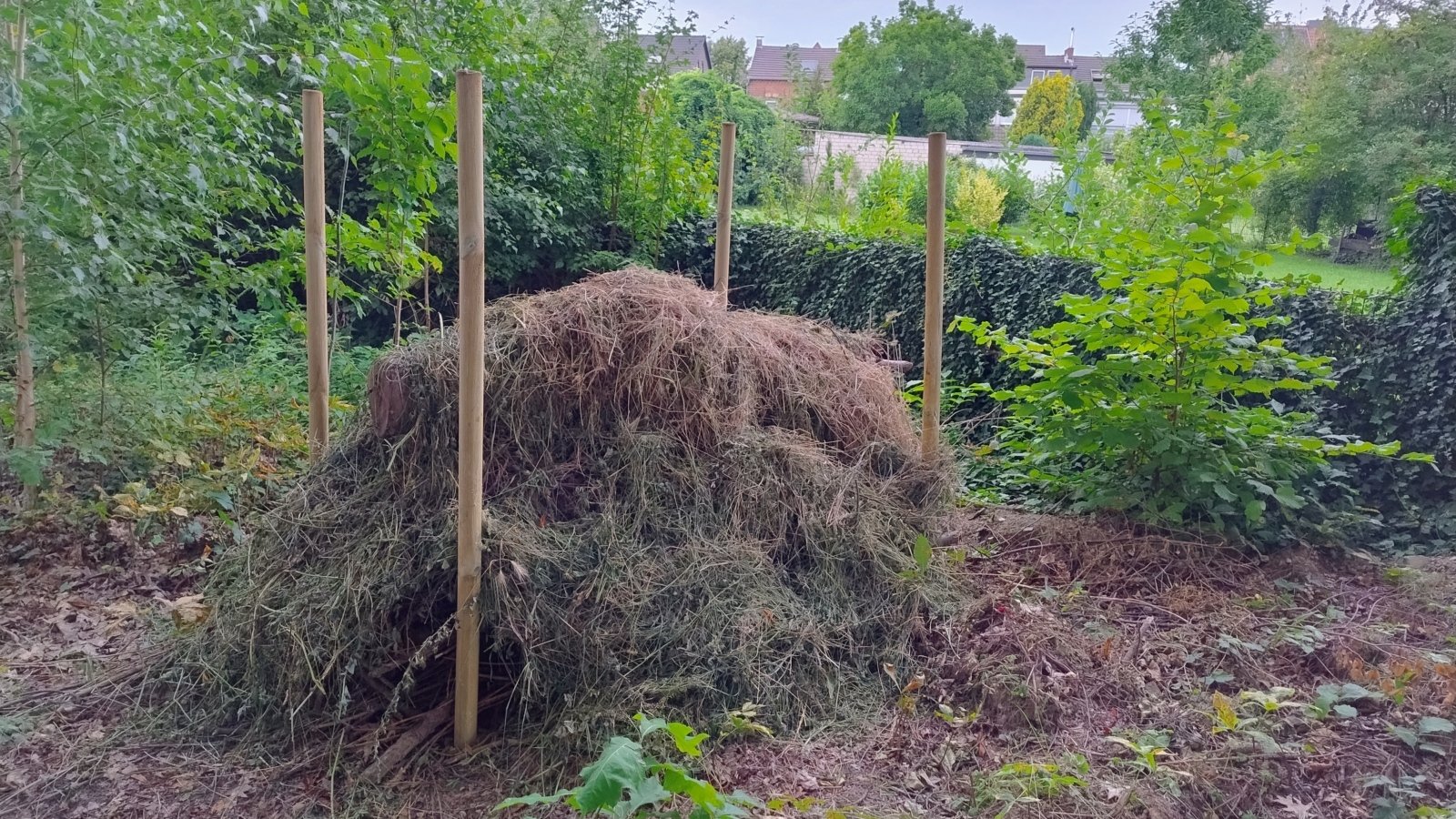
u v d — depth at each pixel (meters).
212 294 6.63
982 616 3.54
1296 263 11.50
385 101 5.22
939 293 3.93
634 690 2.75
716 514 3.22
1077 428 4.45
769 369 3.72
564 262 10.19
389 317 9.23
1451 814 2.34
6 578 3.93
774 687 2.87
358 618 2.83
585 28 10.63
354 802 2.57
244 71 6.75
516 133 9.63
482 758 2.74
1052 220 9.59
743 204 15.18
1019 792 2.49
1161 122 4.32
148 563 4.14
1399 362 5.27
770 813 2.39
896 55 27.03
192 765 2.75
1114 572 4.01
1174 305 4.05
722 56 32.22
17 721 2.91
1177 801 2.47
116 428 4.92
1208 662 3.26
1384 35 12.49
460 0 8.33
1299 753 2.65
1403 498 5.07
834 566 3.32
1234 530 4.18
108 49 4.31
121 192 4.48
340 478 3.22
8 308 4.48
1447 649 3.28
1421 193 5.36
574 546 2.97
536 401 3.17
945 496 4.01
